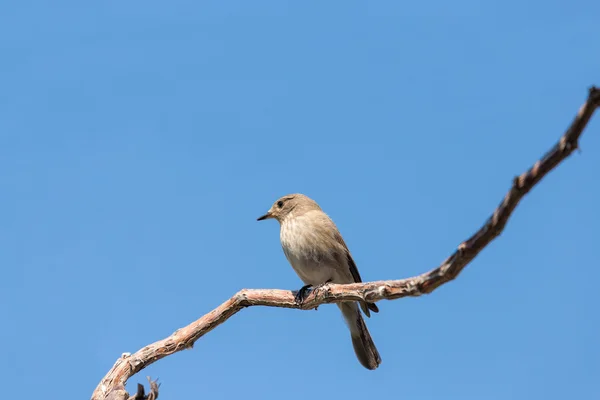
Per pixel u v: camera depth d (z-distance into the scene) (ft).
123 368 38.22
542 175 25.30
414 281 33.01
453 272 30.19
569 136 24.27
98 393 37.24
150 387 34.45
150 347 39.19
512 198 26.23
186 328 39.75
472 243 28.45
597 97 23.15
